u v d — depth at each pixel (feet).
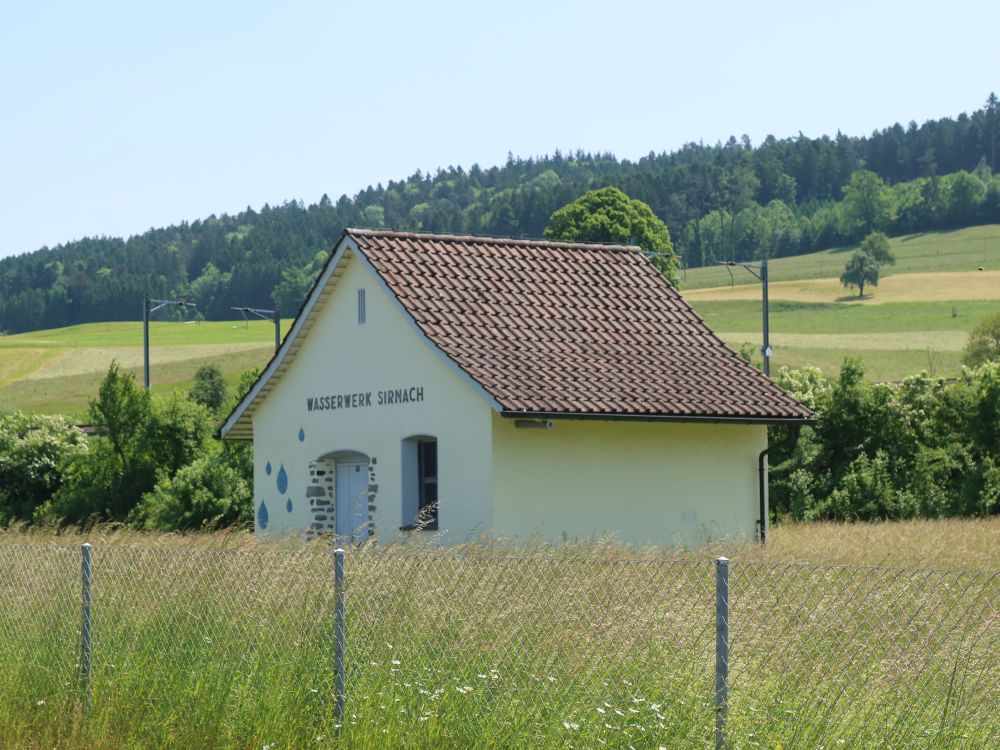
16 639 54.39
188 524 155.02
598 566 39.52
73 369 479.41
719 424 107.45
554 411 94.73
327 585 45.16
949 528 111.04
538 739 39.06
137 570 50.57
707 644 37.14
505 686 40.32
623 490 102.68
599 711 37.37
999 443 156.76
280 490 122.52
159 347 528.22
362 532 106.93
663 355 110.42
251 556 47.50
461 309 106.83
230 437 130.00
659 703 37.09
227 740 44.57
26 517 190.49
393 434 107.55
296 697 43.93
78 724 47.75
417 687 42.19
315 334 117.80
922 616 34.78
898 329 499.10
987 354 406.21
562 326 109.70
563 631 39.73
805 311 561.02
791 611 36.06
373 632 43.60
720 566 35.78
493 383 96.53
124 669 49.19
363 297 111.45
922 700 33.83
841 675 34.96
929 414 164.25
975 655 33.47
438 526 101.55
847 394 163.63
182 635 48.62
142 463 175.32
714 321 542.57
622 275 120.98
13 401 428.56
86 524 157.79
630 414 98.12
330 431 115.55
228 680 46.03
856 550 81.92
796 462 161.17
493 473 97.09
